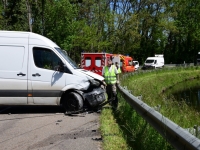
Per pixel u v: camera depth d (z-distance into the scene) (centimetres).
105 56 2547
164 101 961
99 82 979
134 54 6275
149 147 540
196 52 6562
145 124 627
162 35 6272
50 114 933
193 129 446
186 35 6438
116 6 5519
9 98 934
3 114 942
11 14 3284
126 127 696
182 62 6644
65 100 941
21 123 801
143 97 1008
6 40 945
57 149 561
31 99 937
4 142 614
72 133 684
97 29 4597
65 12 3009
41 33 3148
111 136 630
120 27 4972
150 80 2912
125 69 3481
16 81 931
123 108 910
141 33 5906
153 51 6488
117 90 1241
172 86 3048
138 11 5478
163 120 482
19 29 3225
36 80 934
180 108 831
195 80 3703
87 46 4050
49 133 686
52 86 935
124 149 550
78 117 880
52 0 3011
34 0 3048
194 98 1612
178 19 6319
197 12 6153
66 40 3114
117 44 5188
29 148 571
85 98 937
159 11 5647
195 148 343
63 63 944
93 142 606
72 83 935
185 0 5909
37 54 945
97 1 4712
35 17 3153
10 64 938
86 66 2558
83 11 4512
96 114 929
